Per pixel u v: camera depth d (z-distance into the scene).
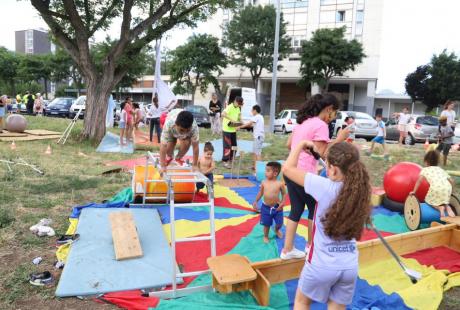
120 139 13.41
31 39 98.81
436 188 6.10
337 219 2.60
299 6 41.41
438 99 39.75
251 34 35.06
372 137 20.72
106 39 28.08
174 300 3.77
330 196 2.73
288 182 4.21
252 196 7.86
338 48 33.12
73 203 6.82
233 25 36.00
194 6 15.12
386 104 48.09
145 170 6.63
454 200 6.22
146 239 5.24
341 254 2.69
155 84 14.55
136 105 16.64
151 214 6.23
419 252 5.31
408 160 12.95
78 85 47.34
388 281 4.43
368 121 20.41
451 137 12.25
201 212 6.68
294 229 4.25
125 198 7.00
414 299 3.96
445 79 38.28
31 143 13.38
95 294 3.90
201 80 37.84
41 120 23.47
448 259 5.16
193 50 36.16
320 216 2.76
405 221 6.40
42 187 7.65
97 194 7.47
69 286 3.96
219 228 5.91
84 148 12.99
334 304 2.81
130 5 13.55
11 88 60.00
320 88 37.75
